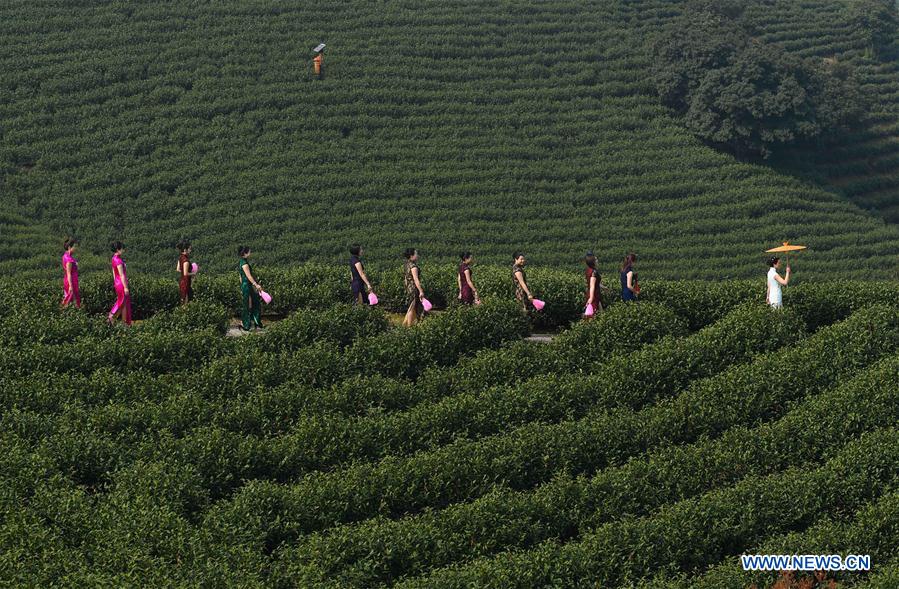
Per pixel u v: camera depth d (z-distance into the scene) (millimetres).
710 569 21031
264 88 88000
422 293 30766
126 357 27750
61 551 19297
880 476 23641
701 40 92625
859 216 83875
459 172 82500
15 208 75000
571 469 24188
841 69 97750
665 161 85688
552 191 82625
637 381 27359
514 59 96125
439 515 21953
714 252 76875
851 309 33156
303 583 19406
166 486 21906
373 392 26516
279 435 25062
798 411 26094
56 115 83500
